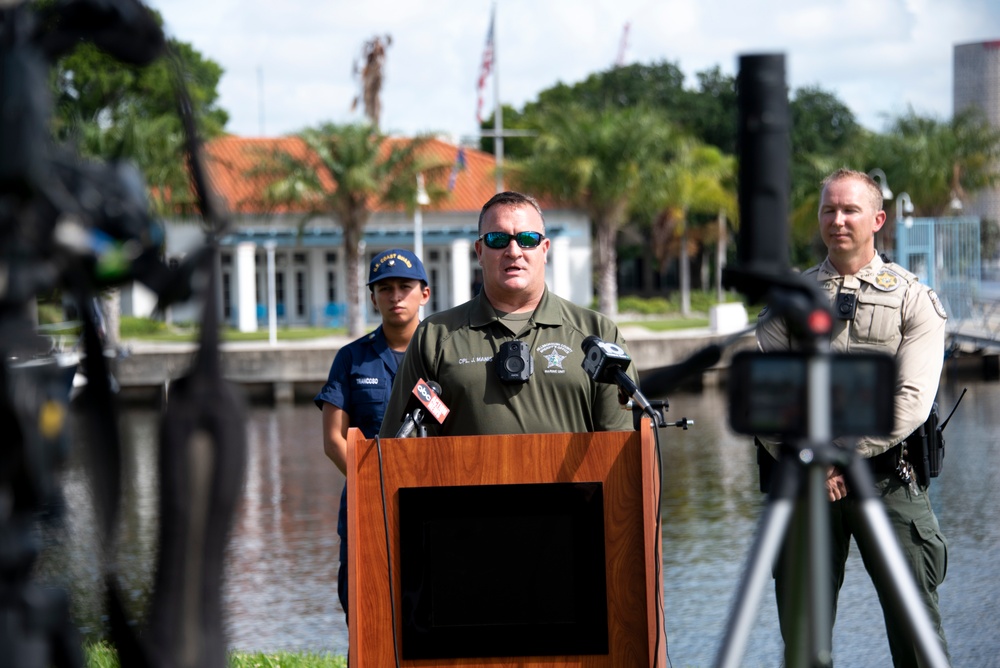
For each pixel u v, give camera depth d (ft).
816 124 355.97
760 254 11.85
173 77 9.95
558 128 211.00
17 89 8.61
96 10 9.33
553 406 22.52
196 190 9.71
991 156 244.83
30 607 9.09
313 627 44.47
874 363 11.49
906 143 242.58
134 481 80.89
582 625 19.04
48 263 8.82
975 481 72.95
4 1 9.05
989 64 318.04
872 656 36.37
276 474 89.76
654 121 209.97
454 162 203.51
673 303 282.97
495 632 19.07
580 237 267.80
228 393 9.28
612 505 19.17
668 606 44.32
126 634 9.33
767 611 42.55
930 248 182.91
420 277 29.37
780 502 11.33
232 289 256.32
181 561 9.00
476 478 19.24
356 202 200.44
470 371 22.62
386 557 19.27
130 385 148.97
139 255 9.14
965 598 43.83
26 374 8.84
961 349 152.56
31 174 8.49
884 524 11.51
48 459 9.01
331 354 160.04
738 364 11.58
